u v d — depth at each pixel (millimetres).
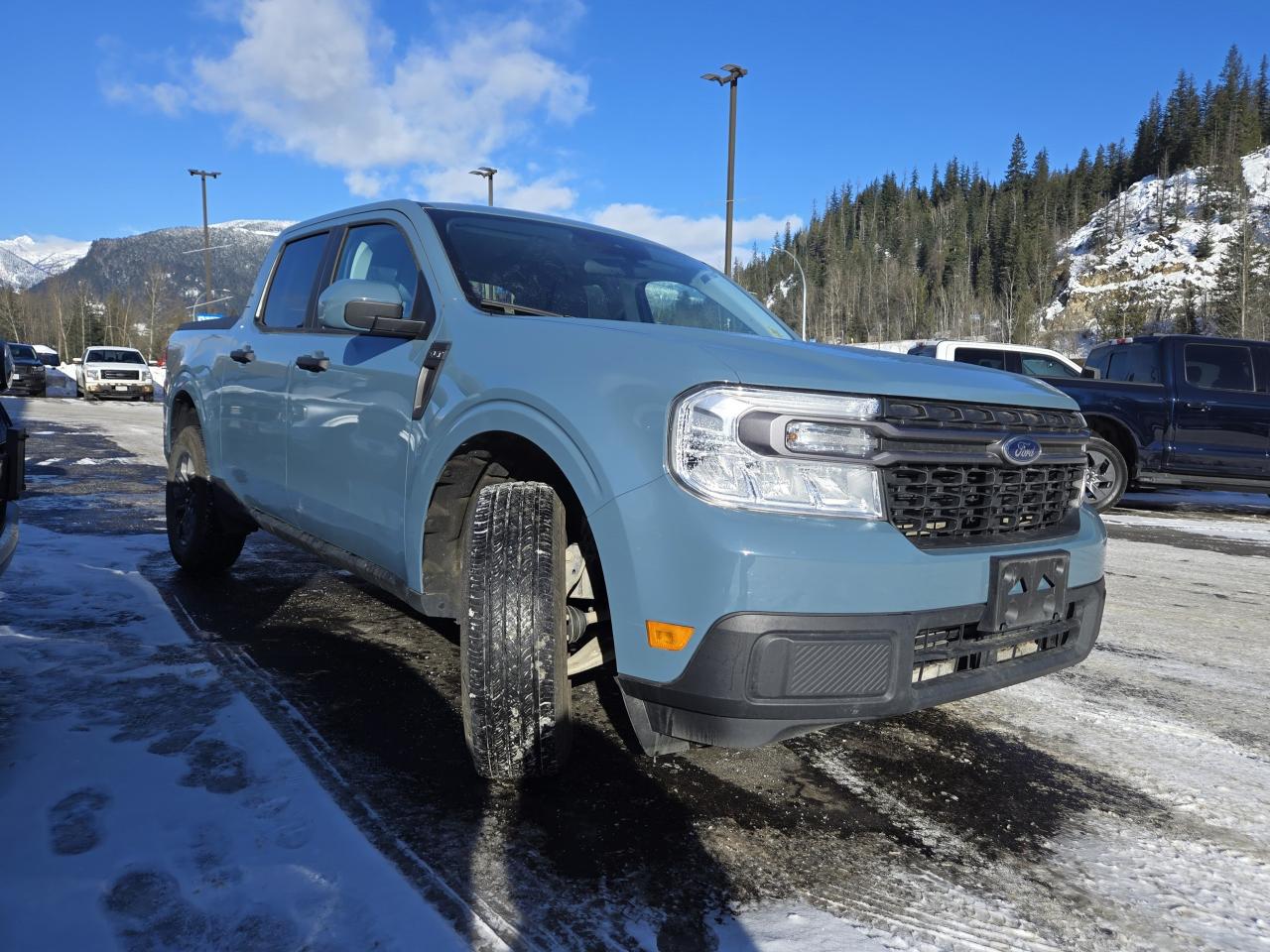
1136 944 1752
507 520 2188
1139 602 4949
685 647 1877
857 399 1990
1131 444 9102
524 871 1886
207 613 3818
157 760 2338
